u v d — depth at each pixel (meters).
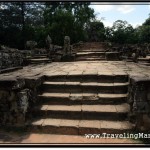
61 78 6.31
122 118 4.79
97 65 9.70
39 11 35.91
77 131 4.45
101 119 4.83
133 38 45.03
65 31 32.62
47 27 33.00
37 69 8.31
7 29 28.08
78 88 5.79
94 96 5.41
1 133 4.48
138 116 4.37
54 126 4.52
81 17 39.72
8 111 4.70
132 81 4.79
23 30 29.39
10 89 4.69
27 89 4.98
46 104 5.38
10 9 28.58
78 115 4.92
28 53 15.63
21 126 4.62
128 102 5.14
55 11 35.75
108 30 46.44
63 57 14.30
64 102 5.38
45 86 5.91
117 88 5.66
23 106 4.66
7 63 10.41
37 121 4.76
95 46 28.77
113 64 10.29
